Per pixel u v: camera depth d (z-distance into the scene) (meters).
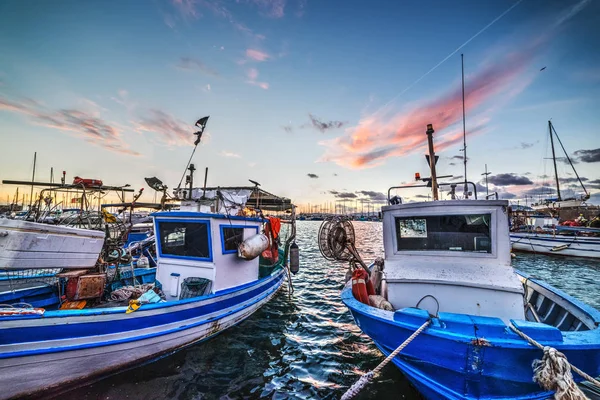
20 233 4.34
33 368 3.97
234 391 4.59
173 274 6.64
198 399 4.36
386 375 5.09
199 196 8.88
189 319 5.58
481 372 3.39
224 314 6.40
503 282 4.26
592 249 18.89
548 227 23.69
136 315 4.81
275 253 9.95
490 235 4.57
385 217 5.33
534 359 3.26
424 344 3.73
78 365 4.32
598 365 3.48
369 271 6.68
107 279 6.79
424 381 3.95
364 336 6.86
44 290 5.96
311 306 9.25
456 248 4.77
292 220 10.63
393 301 4.86
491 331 3.31
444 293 4.55
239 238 7.27
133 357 4.86
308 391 4.65
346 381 4.95
